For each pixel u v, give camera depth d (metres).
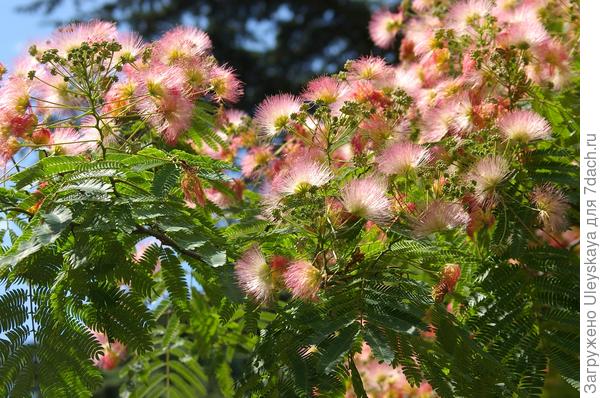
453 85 1.22
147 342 1.02
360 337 0.97
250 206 1.26
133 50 1.14
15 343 0.99
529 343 1.08
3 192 1.05
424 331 0.97
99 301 1.01
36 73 1.12
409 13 1.58
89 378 1.00
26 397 0.98
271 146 1.29
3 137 1.07
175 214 1.02
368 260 1.04
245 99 3.56
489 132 1.14
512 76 1.21
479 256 1.13
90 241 1.02
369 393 1.33
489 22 1.22
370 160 1.12
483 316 1.10
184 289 1.05
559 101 1.26
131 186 1.05
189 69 1.14
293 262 1.01
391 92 1.18
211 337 1.33
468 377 0.99
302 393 0.97
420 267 1.06
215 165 1.08
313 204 1.02
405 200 1.08
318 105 1.15
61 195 1.01
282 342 1.01
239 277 1.01
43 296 1.00
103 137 1.10
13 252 0.98
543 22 1.38
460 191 1.07
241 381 1.03
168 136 1.10
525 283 1.11
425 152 1.09
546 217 1.11
